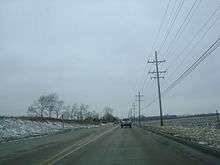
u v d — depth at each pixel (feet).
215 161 58.54
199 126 167.02
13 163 64.69
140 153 74.84
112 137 142.51
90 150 86.02
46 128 296.71
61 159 68.23
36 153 83.35
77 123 465.06
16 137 172.45
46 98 424.87
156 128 211.41
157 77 230.27
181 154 70.59
